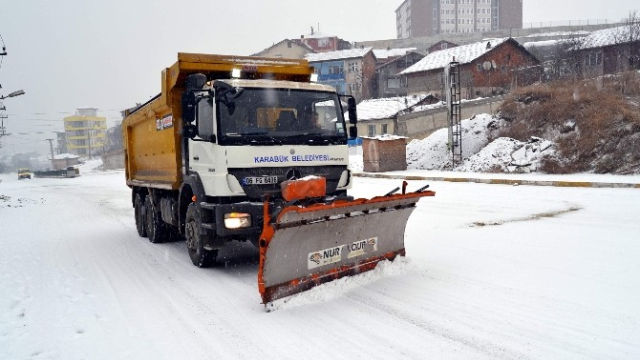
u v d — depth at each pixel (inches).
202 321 189.6
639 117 660.7
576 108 768.3
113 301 222.1
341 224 215.2
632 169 613.9
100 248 366.6
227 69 300.5
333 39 3144.7
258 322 185.2
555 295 195.3
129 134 444.5
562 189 539.8
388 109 1585.9
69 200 895.7
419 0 4478.3
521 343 153.8
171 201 331.0
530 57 1728.6
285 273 202.4
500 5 4498.0
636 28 1557.6
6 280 272.8
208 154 254.4
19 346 173.5
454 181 717.9
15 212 705.0
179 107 306.3
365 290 215.5
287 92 263.7
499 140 811.4
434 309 188.1
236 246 338.6
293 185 215.9
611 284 205.2
